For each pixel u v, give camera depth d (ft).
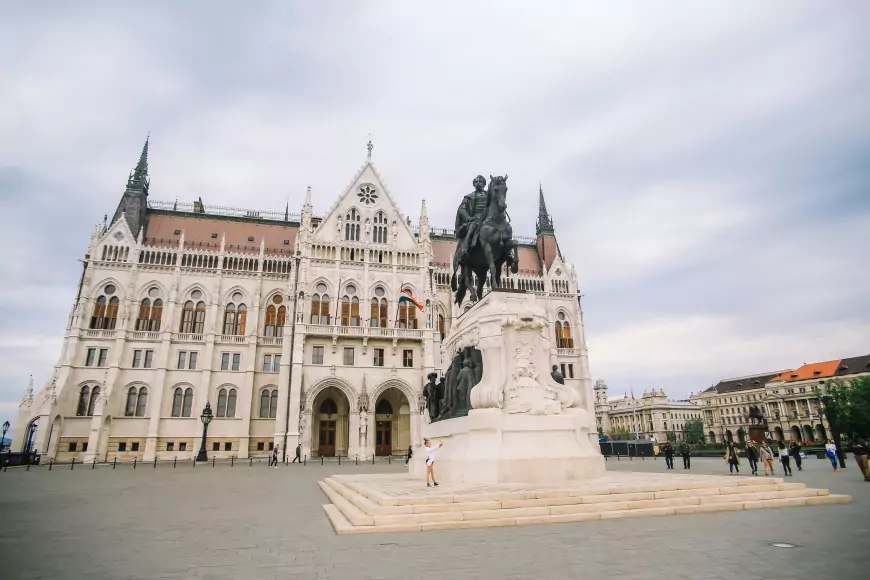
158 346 190.70
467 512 35.96
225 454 183.21
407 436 189.37
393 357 185.16
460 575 22.94
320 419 189.06
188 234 216.95
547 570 23.48
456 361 57.88
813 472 88.74
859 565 23.48
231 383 192.13
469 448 47.88
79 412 177.88
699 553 26.17
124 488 72.95
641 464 126.21
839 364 396.78
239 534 34.83
